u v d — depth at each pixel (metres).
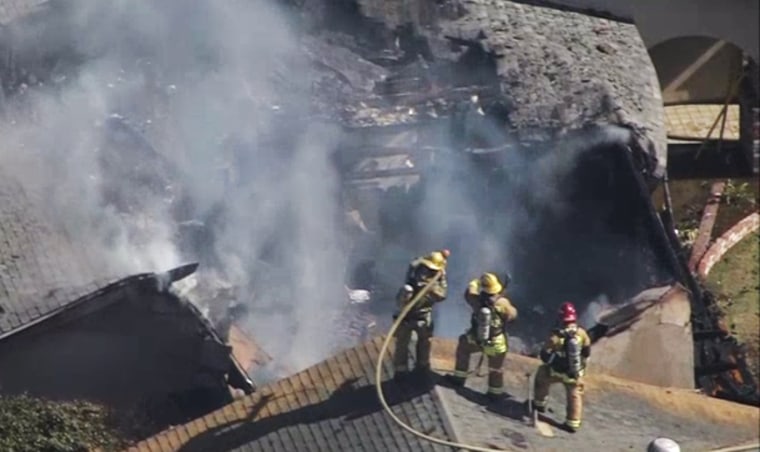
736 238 115.00
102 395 78.06
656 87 97.06
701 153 123.69
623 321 81.81
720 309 104.38
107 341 77.50
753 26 113.31
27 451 73.12
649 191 92.44
